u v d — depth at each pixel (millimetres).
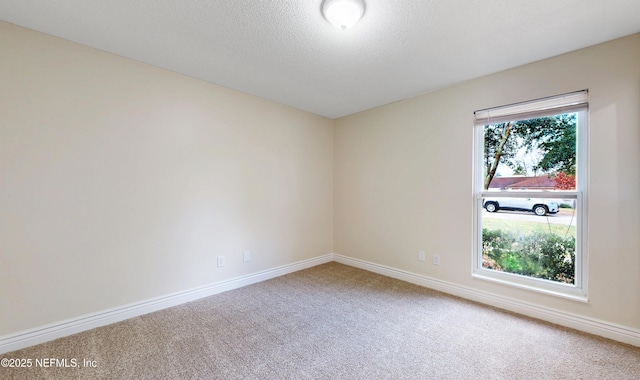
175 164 2584
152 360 1757
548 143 2342
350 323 2254
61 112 2010
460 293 2807
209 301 2689
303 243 3789
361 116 3783
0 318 1806
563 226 2271
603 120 2035
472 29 1857
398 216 3352
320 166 4008
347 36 1950
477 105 2674
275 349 1889
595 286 2072
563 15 1705
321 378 1604
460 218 2809
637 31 1884
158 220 2486
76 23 1824
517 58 2271
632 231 1938
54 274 1992
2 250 1812
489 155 2680
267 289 3016
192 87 2689
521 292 2424
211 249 2846
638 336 1906
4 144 1814
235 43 2055
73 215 2064
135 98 2344
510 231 2555
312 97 3236
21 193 1869
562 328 2162
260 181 3275
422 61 2326
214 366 1706
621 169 1974
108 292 2225
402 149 3305
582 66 2113
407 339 2016
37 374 1621
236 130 3039
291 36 1957
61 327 2014
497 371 1658
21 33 1867
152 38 2000
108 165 2215
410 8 1639
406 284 3172
